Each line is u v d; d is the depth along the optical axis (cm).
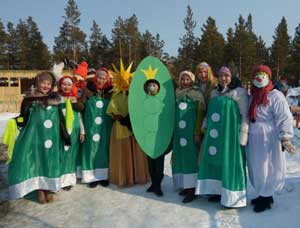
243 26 3988
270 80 409
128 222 399
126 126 504
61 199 473
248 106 413
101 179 518
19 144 442
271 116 402
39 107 448
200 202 449
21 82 2362
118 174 512
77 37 4341
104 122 514
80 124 504
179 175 467
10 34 4419
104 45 4528
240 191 408
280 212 408
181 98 458
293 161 635
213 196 448
